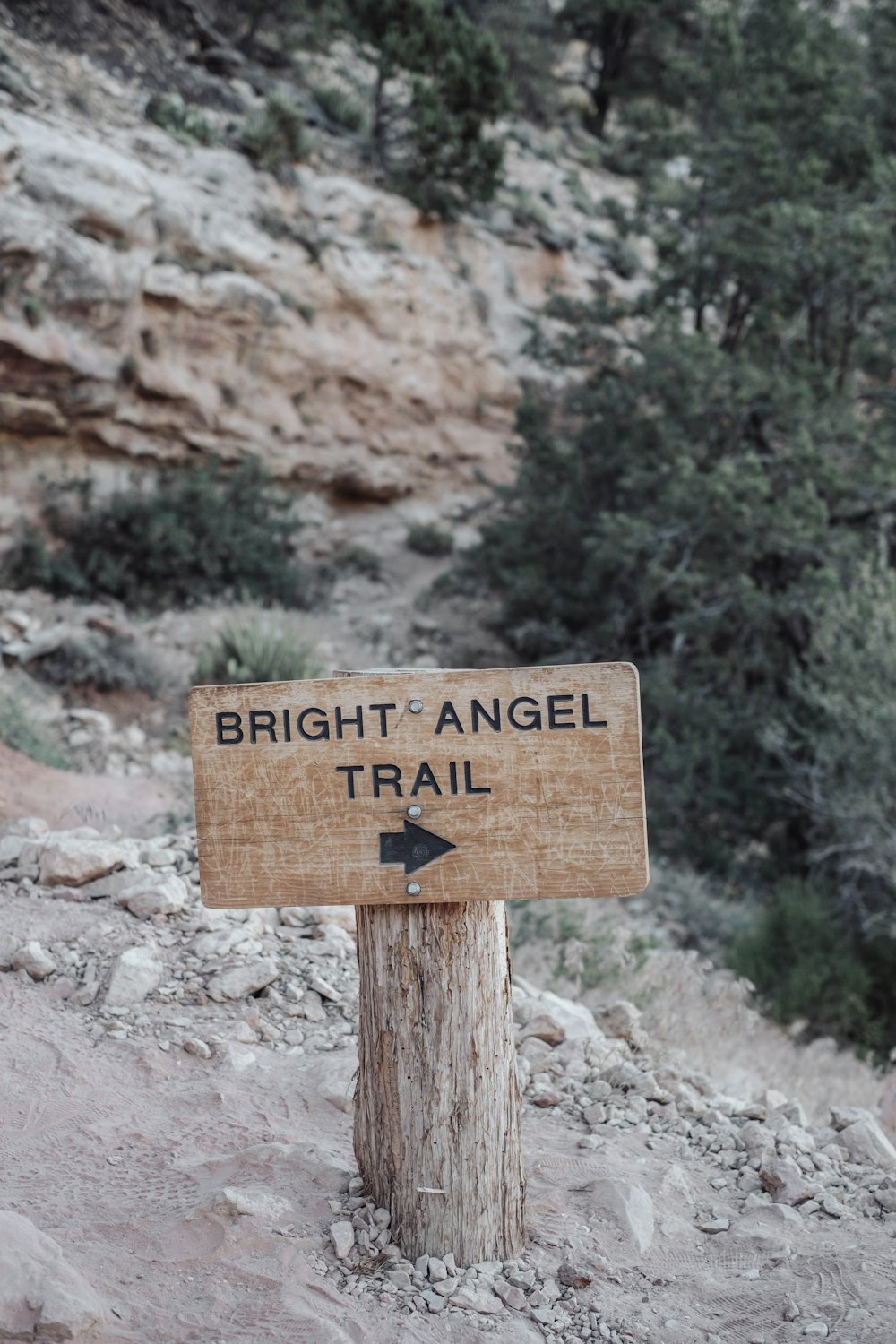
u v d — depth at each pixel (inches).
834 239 477.7
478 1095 107.2
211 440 564.7
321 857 104.8
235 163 606.2
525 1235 114.0
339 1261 106.3
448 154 674.2
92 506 518.3
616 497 525.3
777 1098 171.9
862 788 371.9
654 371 490.6
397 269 641.6
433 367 657.6
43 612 462.9
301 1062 150.6
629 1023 182.2
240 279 564.7
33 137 501.4
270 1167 119.9
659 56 932.0
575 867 102.5
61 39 589.9
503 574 534.3
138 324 530.6
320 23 735.7
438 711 104.2
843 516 474.3
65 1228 109.0
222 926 179.9
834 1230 122.3
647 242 801.6
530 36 920.3
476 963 106.6
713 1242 119.6
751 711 439.8
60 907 181.9
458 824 103.7
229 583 542.9
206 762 105.9
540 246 723.4
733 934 364.8
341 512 639.1
